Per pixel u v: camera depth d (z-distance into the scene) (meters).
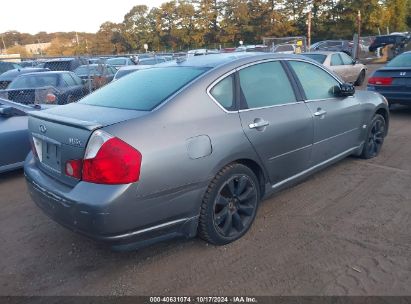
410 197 4.34
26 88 9.80
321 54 13.72
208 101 3.33
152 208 2.93
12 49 81.00
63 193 2.95
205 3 55.44
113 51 66.19
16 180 5.71
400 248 3.33
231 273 3.10
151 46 62.31
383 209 4.07
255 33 53.03
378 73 8.81
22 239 3.83
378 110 5.71
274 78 4.00
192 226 3.23
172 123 3.06
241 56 3.88
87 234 2.89
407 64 8.58
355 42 27.03
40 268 3.31
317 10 50.22
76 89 10.94
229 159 3.35
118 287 3.00
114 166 2.75
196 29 56.78
